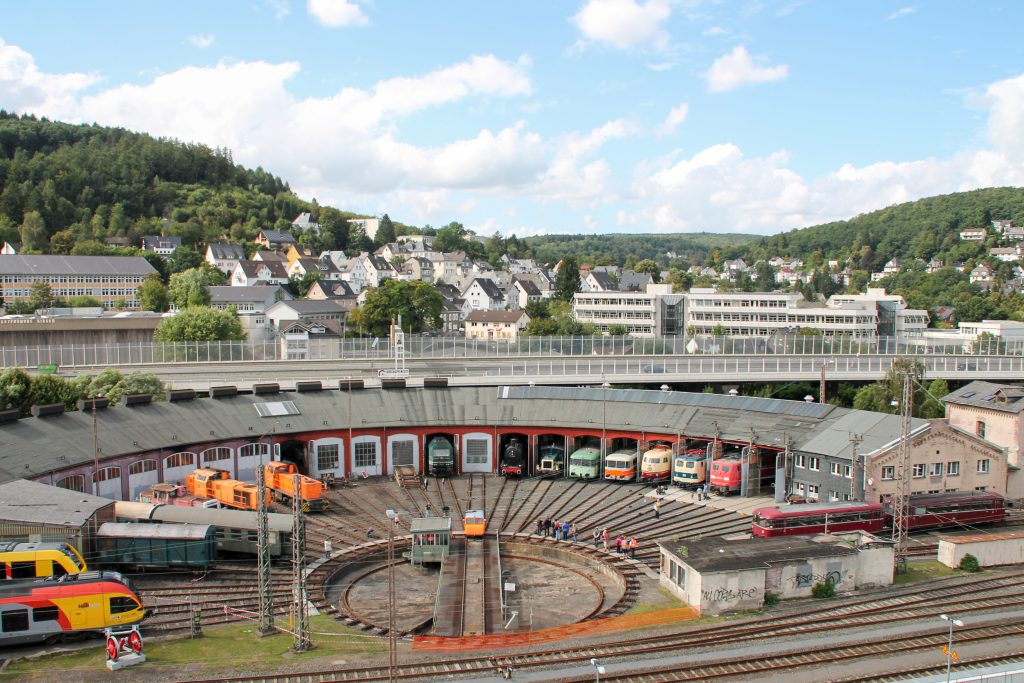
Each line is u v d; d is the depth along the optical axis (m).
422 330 172.25
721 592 44.69
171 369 102.38
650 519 62.62
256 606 46.72
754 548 48.78
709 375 106.56
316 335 157.88
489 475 77.31
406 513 65.06
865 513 55.97
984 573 50.81
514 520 63.75
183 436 67.38
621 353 124.75
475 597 49.25
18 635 38.31
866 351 128.75
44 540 47.22
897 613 43.72
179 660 38.00
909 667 37.09
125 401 69.56
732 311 193.88
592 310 199.38
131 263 198.00
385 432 75.94
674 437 73.38
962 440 62.19
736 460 67.88
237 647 40.00
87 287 189.62
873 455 59.06
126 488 62.62
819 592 46.84
